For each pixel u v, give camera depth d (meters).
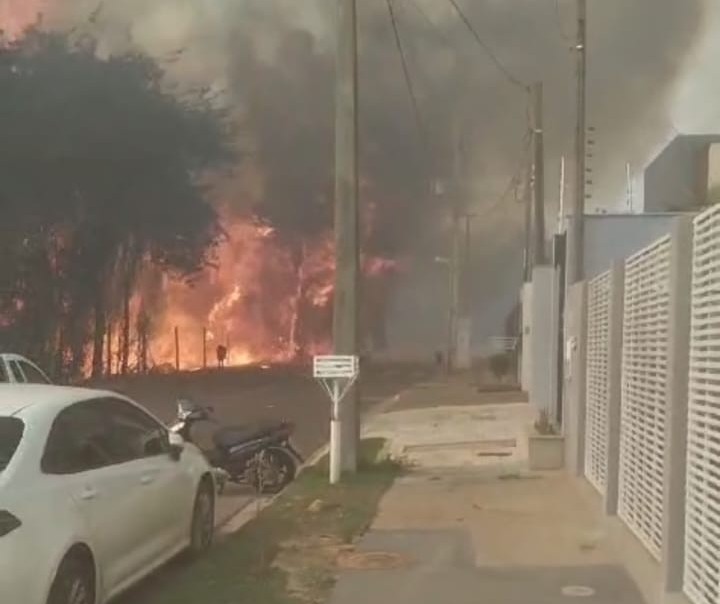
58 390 7.43
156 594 7.85
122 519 7.11
